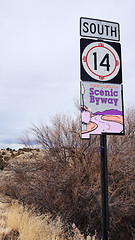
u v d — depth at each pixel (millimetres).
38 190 9250
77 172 9281
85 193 8938
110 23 5922
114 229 8852
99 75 5598
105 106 5496
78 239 6695
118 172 9664
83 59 5566
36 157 10555
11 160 11109
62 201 9133
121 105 5605
